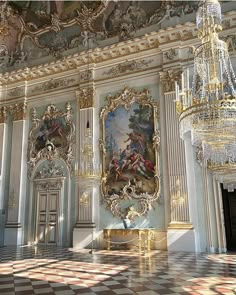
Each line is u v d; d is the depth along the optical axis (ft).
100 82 43.50
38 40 49.24
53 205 42.70
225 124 20.62
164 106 38.14
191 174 35.09
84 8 45.37
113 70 43.01
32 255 31.83
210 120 20.25
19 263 26.63
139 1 42.52
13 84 50.39
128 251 34.35
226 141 23.22
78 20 45.83
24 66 49.37
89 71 44.16
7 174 47.44
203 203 33.88
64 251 35.12
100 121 42.19
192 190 34.63
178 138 36.19
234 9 36.06
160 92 39.04
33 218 43.73
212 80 20.79
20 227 43.93
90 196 39.73
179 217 34.09
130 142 39.60
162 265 24.63
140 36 39.99
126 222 36.19
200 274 20.85
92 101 42.98
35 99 48.55
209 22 21.90
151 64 40.65
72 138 43.57
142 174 37.83
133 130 39.75
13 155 47.32
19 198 44.91
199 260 26.99
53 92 47.16
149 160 37.83
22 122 48.06
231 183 32.99
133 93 40.78
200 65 22.50
